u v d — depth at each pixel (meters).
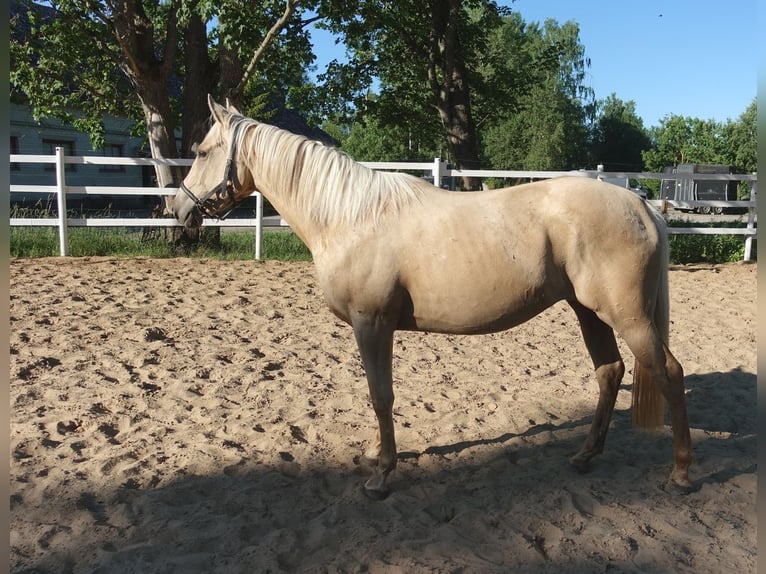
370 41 14.84
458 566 2.41
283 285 8.09
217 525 2.73
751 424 3.94
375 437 3.51
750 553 2.49
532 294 2.85
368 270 2.88
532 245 2.80
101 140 13.81
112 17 10.09
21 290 7.12
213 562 2.46
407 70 15.64
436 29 14.56
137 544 2.58
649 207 2.94
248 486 3.09
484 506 2.90
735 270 9.85
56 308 6.40
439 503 2.94
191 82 10.77
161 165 10.06
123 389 4.38
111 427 3.81
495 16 15.31
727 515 2.80
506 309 2.86
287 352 5.42
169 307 6.70
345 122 15.24
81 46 11.19
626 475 3.22
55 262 8.97
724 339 6.09
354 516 2.83
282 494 3.04
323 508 2.92
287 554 2.52
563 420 4.05
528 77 16.48
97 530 2.68
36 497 2.94
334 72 13.78
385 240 2.88
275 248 10.66
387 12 13.20
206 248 10.34
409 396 4.46
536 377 4.98
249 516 2.82
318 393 4.44
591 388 4.71
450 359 5.45
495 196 2.96
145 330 5.76
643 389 3.14
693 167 27.22
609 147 59.69
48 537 2.62
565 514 2.81
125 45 9.78
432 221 2.87
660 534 2.65
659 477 3.18
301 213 3.11
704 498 2.95
